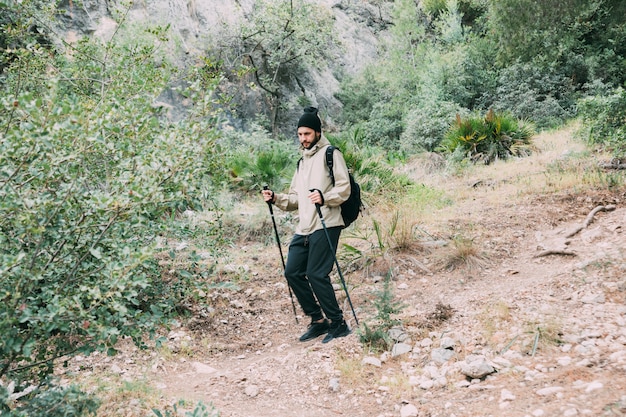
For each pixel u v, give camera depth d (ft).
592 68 57.82
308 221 13.53
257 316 16.21
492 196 26.55
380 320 13.55
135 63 16.35
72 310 8.11
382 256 19.25
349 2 84.58
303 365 12.05
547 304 13.10
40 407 8.92
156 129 10.04
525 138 38.96
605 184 25.04
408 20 67.51
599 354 10.18
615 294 13.07
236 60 56.54
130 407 10.08
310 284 13.70
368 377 11.31
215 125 9.74
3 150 7.83
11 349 7.93
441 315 13.66
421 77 60.34
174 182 9.04
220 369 12.94
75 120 7.99
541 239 20.15
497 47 63.41
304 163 14.06
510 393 9.37
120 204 8.09
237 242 22.85
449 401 9.70
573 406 8.41
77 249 9.08
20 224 8.02
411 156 40.32
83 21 43.86
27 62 15.93
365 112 65.51
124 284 7.91
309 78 65.87
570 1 58.90
